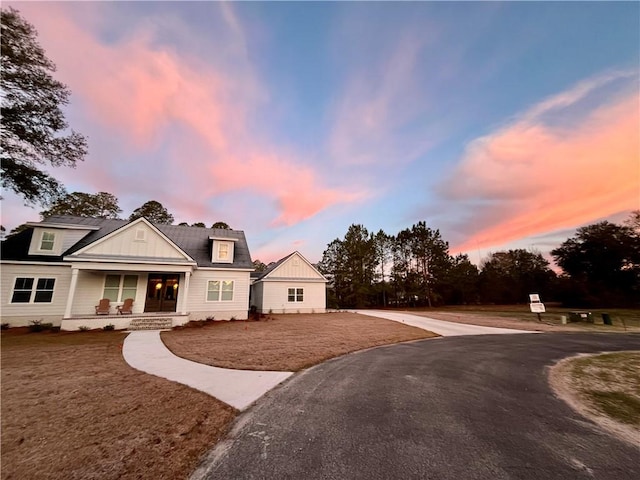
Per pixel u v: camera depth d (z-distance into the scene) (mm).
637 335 13891
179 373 6363
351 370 6832
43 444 3236
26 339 10805
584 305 33000
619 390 5648
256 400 4758
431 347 10156
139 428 3672
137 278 15938
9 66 10492
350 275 36781
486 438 3482
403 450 3139
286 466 2793
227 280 18109
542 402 4910
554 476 2670
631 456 3100
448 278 38750
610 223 35625
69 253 15328
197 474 2652
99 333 12195
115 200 30906
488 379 6277
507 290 42781
